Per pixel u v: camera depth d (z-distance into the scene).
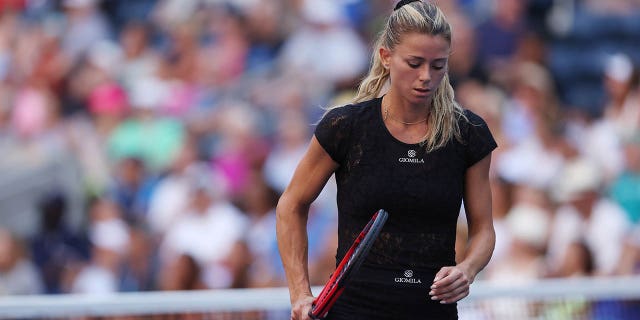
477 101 28.33
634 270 22.75
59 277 24.84
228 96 30.52
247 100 30.12
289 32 32.66
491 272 23.05
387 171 9.68
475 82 30.41
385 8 32.19
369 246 8.96
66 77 32.03
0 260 24.06
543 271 22.73
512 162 26.64
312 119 29.66
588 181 24.70
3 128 31.20
